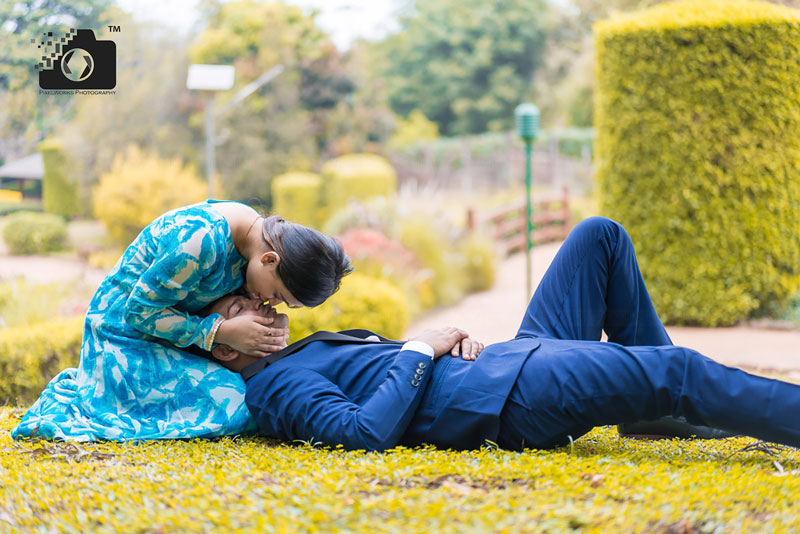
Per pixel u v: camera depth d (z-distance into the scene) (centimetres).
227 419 281
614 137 869
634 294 289
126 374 283
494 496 192
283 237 272
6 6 1384
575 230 290
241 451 256
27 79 1480
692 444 287
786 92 813
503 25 3238
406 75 3500
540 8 3253
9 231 1555
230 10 2092
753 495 197
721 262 832
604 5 1952
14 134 1577
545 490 196
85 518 190
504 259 1543
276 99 2073
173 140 1736
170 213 278
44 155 1653
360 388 270
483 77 3350
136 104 1695
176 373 285
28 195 1739
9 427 319
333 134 2294
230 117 1898
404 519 177
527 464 218
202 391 284
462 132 3350
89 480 221
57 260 1495
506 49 3259
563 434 247
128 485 213
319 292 273
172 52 1761
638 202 856
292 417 261
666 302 846
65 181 1681
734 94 818
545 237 1692
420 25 3419
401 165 2567
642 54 843
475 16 3284
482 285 1274
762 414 222
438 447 257
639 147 852
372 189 1925
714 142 825
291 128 2052
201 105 1761
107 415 281
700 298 836
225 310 284
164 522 181
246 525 177
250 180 1930
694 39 823
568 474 210
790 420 220
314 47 2225
